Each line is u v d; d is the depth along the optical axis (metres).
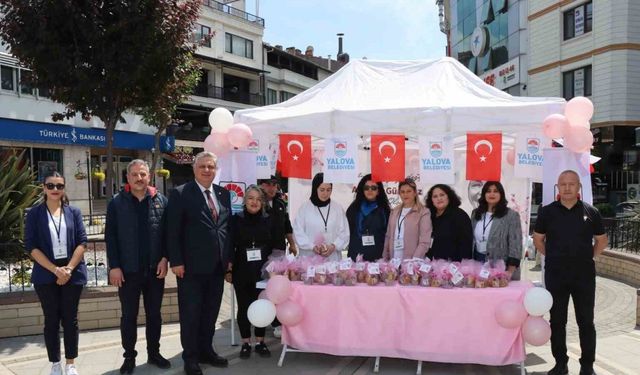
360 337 4.88
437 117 5.60
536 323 4.46
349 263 5.05
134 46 7.28
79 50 7.18
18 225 6.82
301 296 5.04
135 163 4.71
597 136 19.66
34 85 7.68
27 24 6.94
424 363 5.09
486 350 4.61
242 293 5.24
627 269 9.22
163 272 4.83
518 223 5.21
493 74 26.27
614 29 18.86
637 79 18.95
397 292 4.80
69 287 4.52
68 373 4.57
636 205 11.34
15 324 5.91
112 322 6.30
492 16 26.34
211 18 34.34
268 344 5.80
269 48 39.56
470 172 5.52
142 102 8.45
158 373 4.80
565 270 4.48
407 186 5.48
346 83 6.83
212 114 6.14
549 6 21.83
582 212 4.50
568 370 4.76
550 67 21.95
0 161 7.93
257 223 5.25
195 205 4.75
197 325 4.80
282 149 6.04
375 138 5.68
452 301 4.67
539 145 5.82
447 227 5.30
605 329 6.25
